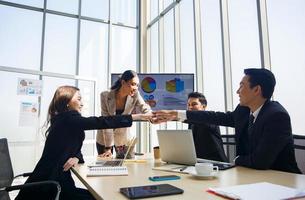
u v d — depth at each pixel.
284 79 2.55
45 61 4.33
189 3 4.07
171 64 4.51
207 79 3.58
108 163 1.66
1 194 1.32
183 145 1.56
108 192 0.93
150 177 1.19
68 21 4.66
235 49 3.16
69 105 1.71
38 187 1.39
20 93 3.73
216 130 2.31
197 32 3.78
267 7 2.76
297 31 2.43
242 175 1.22
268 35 2.75
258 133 1.46
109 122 1.67
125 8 5.28
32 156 3.67
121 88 2.31
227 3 3.31
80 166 1.58
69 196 1.51
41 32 4.38
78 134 1.65
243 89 1.62
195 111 1.97
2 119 3.59
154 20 5.13
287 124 1.42
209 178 1.16
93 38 4.84
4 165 1.53
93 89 4.35
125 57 5.12
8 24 4.13
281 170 1.43
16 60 4.10
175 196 0.86
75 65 4.59
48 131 1.68
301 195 0.83
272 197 0.81
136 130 4.80
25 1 4.33
